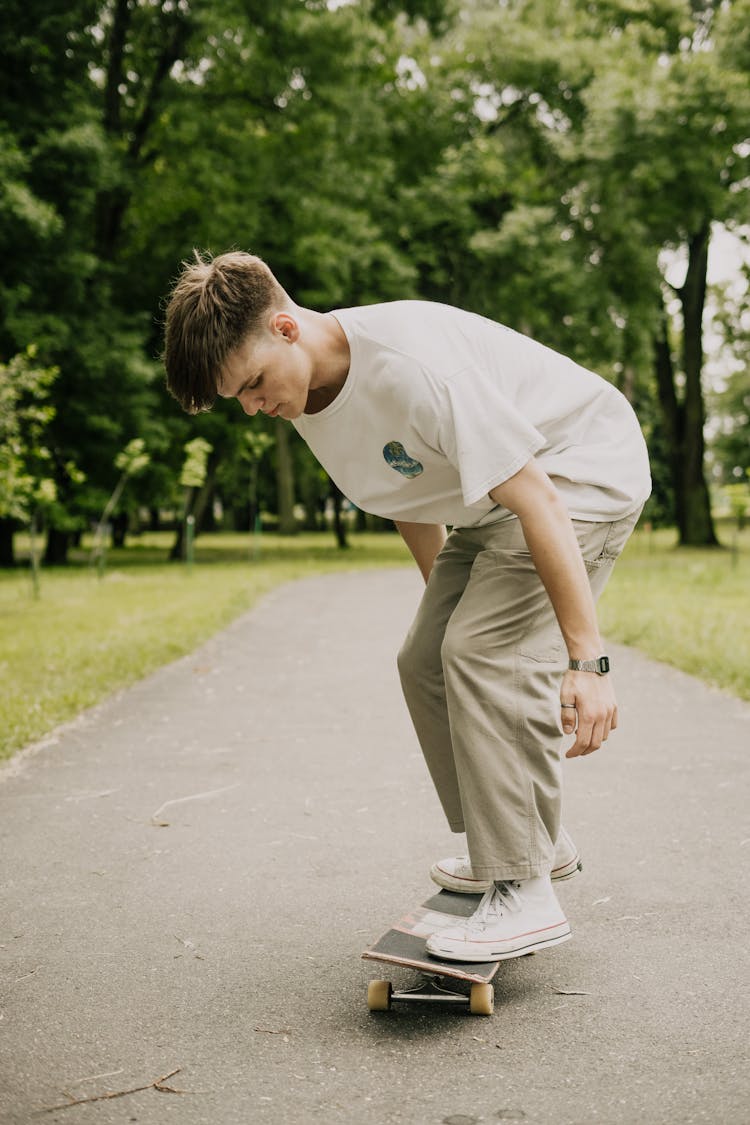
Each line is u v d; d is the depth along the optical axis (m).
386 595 14.47
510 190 25.77
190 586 15.53
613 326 24.72
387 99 25.80
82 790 4.47
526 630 2.55
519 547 2.54
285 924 2.99
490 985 2.41
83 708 6.27
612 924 2.97
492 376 2.51
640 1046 2.25
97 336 20.52
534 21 26.28
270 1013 2.44
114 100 22.94
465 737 2.52
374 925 2.98
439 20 25.70
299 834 3.85
